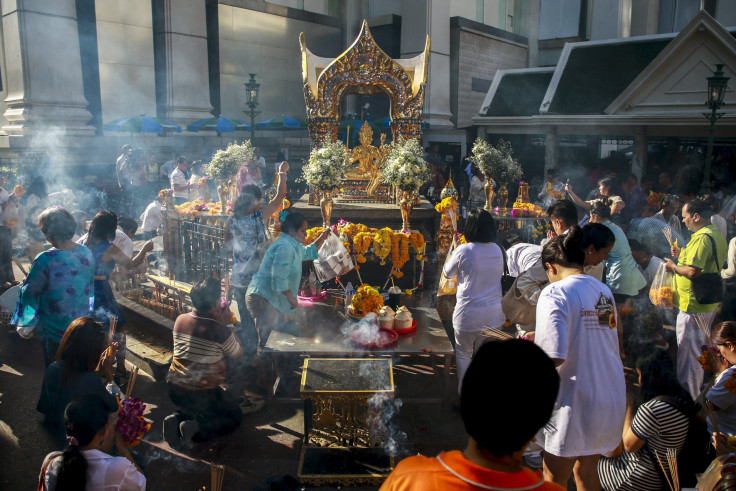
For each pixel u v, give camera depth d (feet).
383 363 15.11
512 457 5.02
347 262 19.86
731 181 41.24
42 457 14.39
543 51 87.56
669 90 41.55
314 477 13.12
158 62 60.13
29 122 47.85
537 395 4.86
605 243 11.47
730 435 11.26
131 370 19.31
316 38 76.13
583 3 83.87
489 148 32.12
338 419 14.38
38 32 47.93
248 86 47.57
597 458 10.35
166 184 49.70
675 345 20.10
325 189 24.22
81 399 9.21
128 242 21.04
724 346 11.47
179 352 14.87
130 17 57.41
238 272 18.38
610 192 24.82
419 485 4.93
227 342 15.06
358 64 25.96
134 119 52.01
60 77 49.52
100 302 17.04
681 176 40.22
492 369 4.95
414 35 69.62
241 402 16.57
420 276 22.61
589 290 9.99
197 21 61.62
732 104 38.83
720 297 16.53
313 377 14.32
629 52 47.83
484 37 76.95
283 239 16.74
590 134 46.09
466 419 5.03
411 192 23.81
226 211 28.94
